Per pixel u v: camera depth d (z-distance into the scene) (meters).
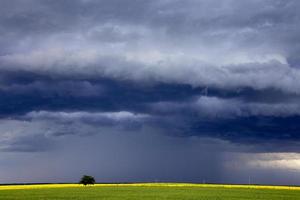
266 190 108.00
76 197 72.81
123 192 90.56
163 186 130.12
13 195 77.31
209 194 85.56
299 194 89.94
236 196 80.06
